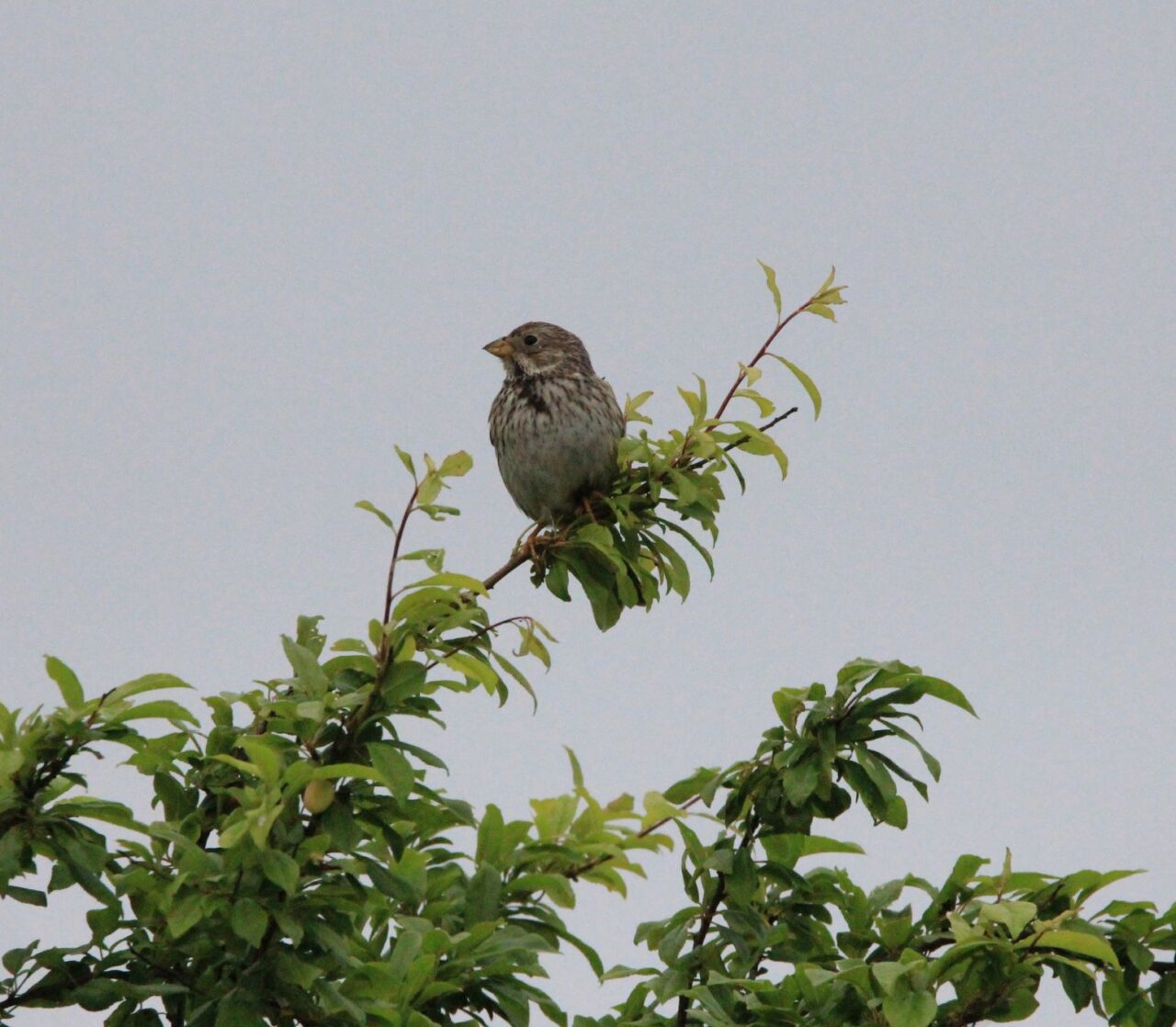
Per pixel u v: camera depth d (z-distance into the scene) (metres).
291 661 8.71
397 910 9.70
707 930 10.37
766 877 10.55
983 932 9.01
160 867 8.96
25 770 8.41
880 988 9.00
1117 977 9.82
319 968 8.36
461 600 9.97
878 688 10.09
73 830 8.51
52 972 8.75
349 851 8.45
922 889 10.41
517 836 9.61
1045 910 9.73
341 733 8.84
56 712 8.38
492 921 9.17
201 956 8.77
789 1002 9.41
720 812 10.57
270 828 8.16
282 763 8.23
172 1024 9.02
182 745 9.62
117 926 8.78
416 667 8.75
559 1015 9.12
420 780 8.82
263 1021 8.21
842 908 10.50
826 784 10.16
